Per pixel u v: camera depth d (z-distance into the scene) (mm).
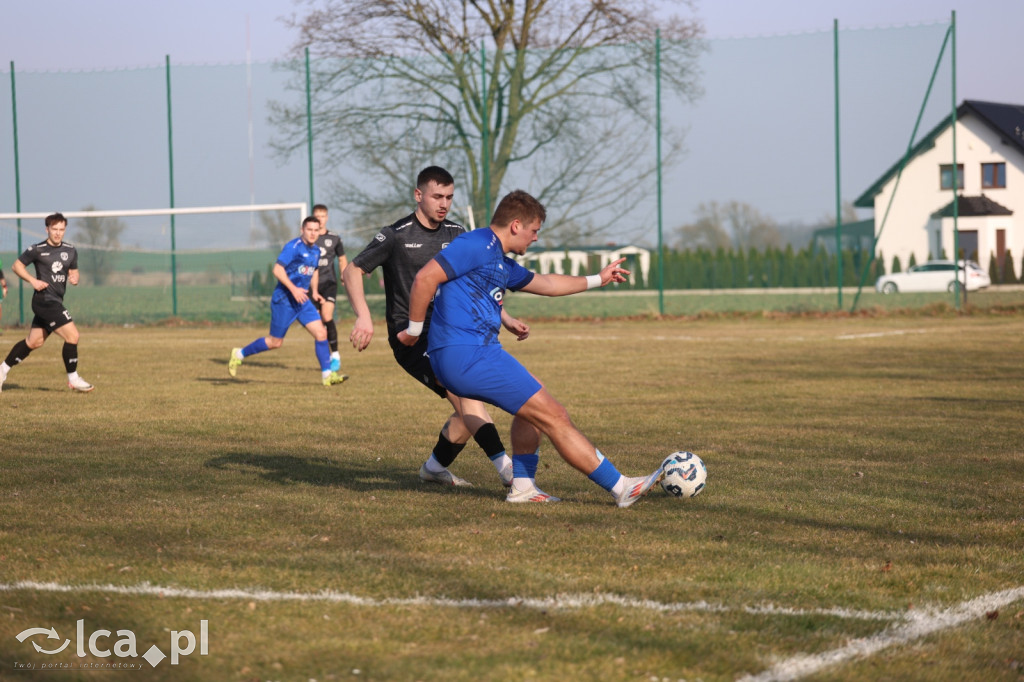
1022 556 10008
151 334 49406
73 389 26016
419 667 6977
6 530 11023
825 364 31969
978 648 7449
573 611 8203
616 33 67188
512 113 59844
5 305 57750
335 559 9773
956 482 13922
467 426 13141
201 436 18344
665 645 7414
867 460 15688
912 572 9398
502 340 43688
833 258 58312
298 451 16719
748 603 8461
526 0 67750
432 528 11148
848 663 7105
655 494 13148
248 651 7289
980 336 42406
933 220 58594
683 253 59375
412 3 66562
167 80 58875
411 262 13859
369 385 27422
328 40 67875
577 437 12188
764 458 15898
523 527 11203
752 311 58750
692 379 27922
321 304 31266
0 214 56188
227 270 58156
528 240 12344
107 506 12320
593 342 42156
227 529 11102
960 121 90938
